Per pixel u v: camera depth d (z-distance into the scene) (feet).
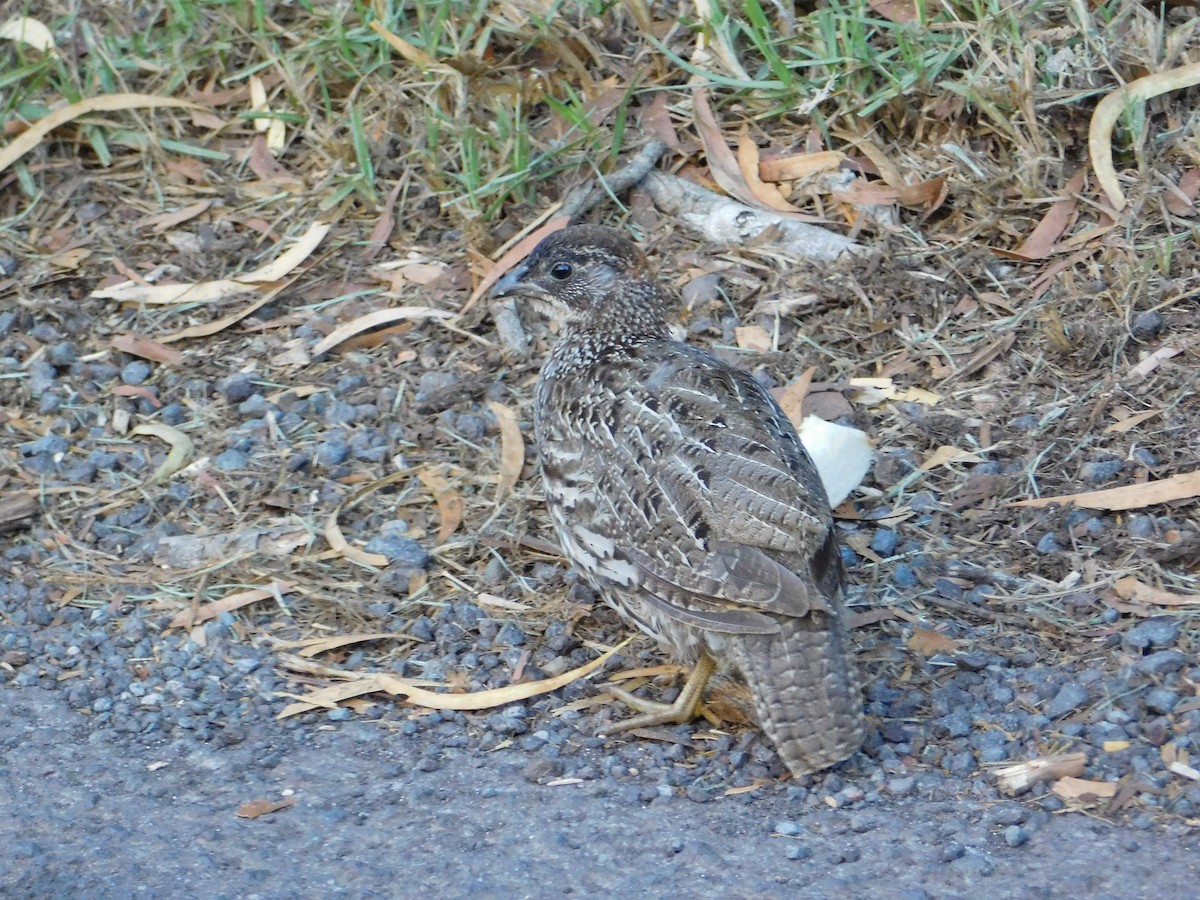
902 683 19.81
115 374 26.91
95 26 32.04
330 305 27.96
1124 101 27.02
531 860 17.16
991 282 26.48
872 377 25.57
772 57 28.96
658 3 31.17
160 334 27.66
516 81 29.96
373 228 29.19
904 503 23.24
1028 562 21.77
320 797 18.52
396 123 30.32
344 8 31.63
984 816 17.46
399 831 17.83
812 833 17.43
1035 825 17.22
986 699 19.38
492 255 28.25
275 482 24.47
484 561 22.90
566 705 20.10
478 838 17.61
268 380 26.58
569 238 22.45
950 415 24.48
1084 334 25.00
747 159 28.94
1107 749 18.33
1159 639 19.81
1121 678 19.31
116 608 22.31
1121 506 22.31
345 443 25.12
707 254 27.96
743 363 25.82
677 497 18.67
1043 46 28.04
